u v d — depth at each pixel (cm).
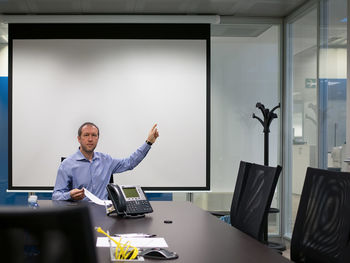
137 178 573
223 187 606
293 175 592
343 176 206
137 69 575
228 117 610
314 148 533
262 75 616
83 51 571
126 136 573
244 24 613
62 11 559
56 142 567
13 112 567
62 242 94
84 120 570
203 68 580
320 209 218
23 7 542
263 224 257
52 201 351
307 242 223
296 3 550
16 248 93
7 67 595
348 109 445
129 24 575
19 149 566
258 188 280
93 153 386
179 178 577
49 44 570
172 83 577
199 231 241
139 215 297
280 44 620
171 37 578
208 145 578
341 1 470
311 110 541
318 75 524
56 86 569
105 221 274
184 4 542
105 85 572
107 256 181
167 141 576
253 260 177
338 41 477
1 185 582
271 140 619
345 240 190
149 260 176
